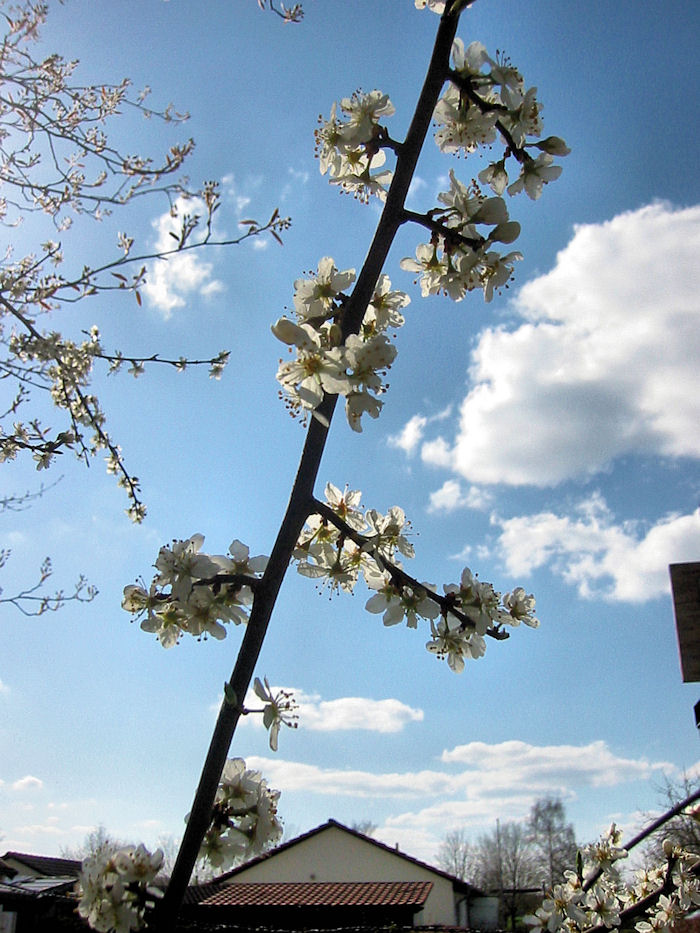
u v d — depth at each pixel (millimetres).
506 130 2162
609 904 3492
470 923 27469
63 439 4055
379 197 2217
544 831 39906
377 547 1954
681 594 2223
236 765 1740
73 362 3836
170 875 1609
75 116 4320
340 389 1793
